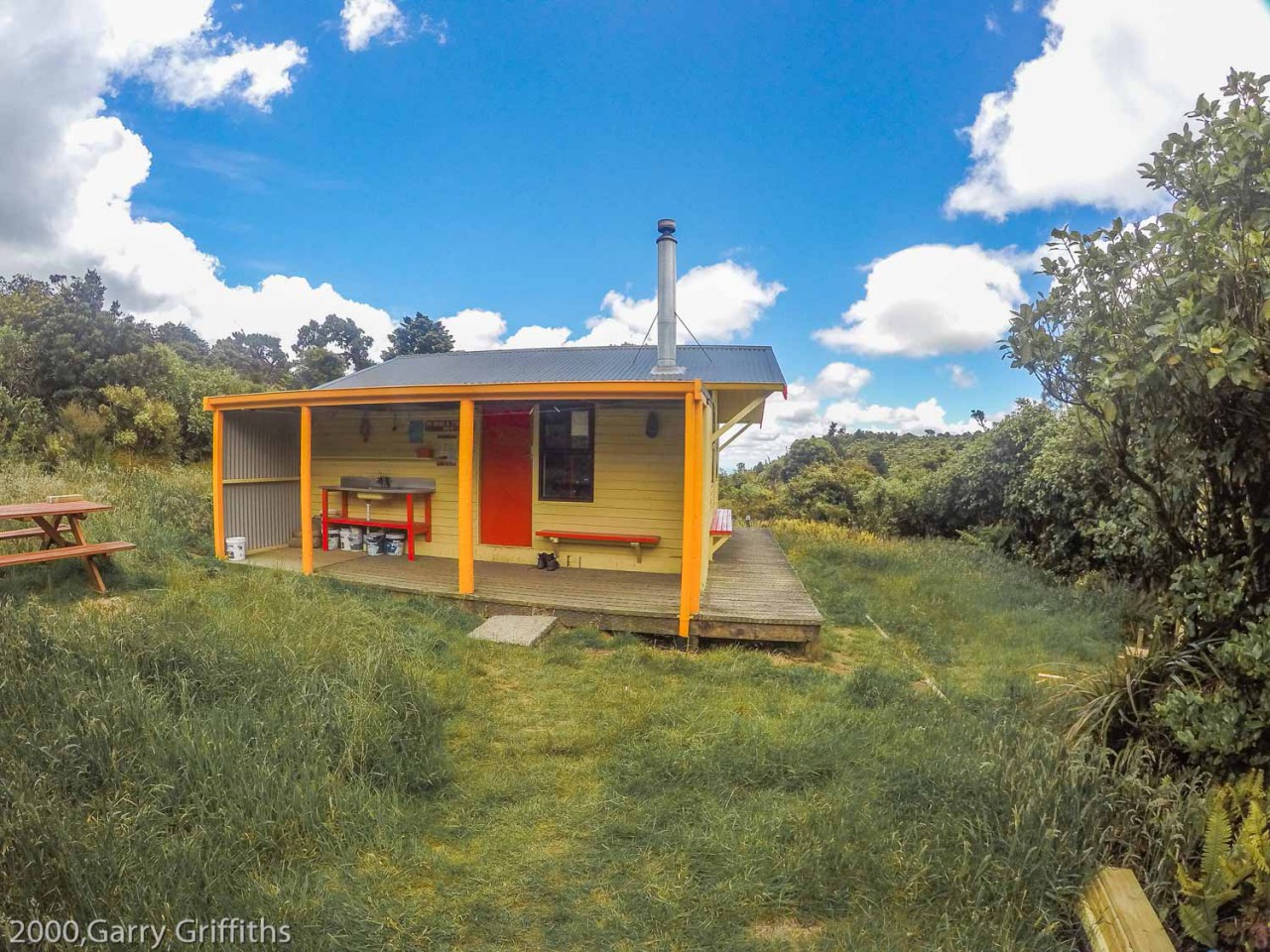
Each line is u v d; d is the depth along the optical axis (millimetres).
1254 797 2424
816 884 2479
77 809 2533
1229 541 2973
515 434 8477
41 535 5949
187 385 15641
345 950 2137
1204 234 2541
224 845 2510
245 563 8031
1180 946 2133
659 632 6051
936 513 13711
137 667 3746
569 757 3666
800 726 3973
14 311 14352
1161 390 2785
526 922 2334
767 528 14664
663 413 7914
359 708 3566
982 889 2365
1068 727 3344
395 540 9078
